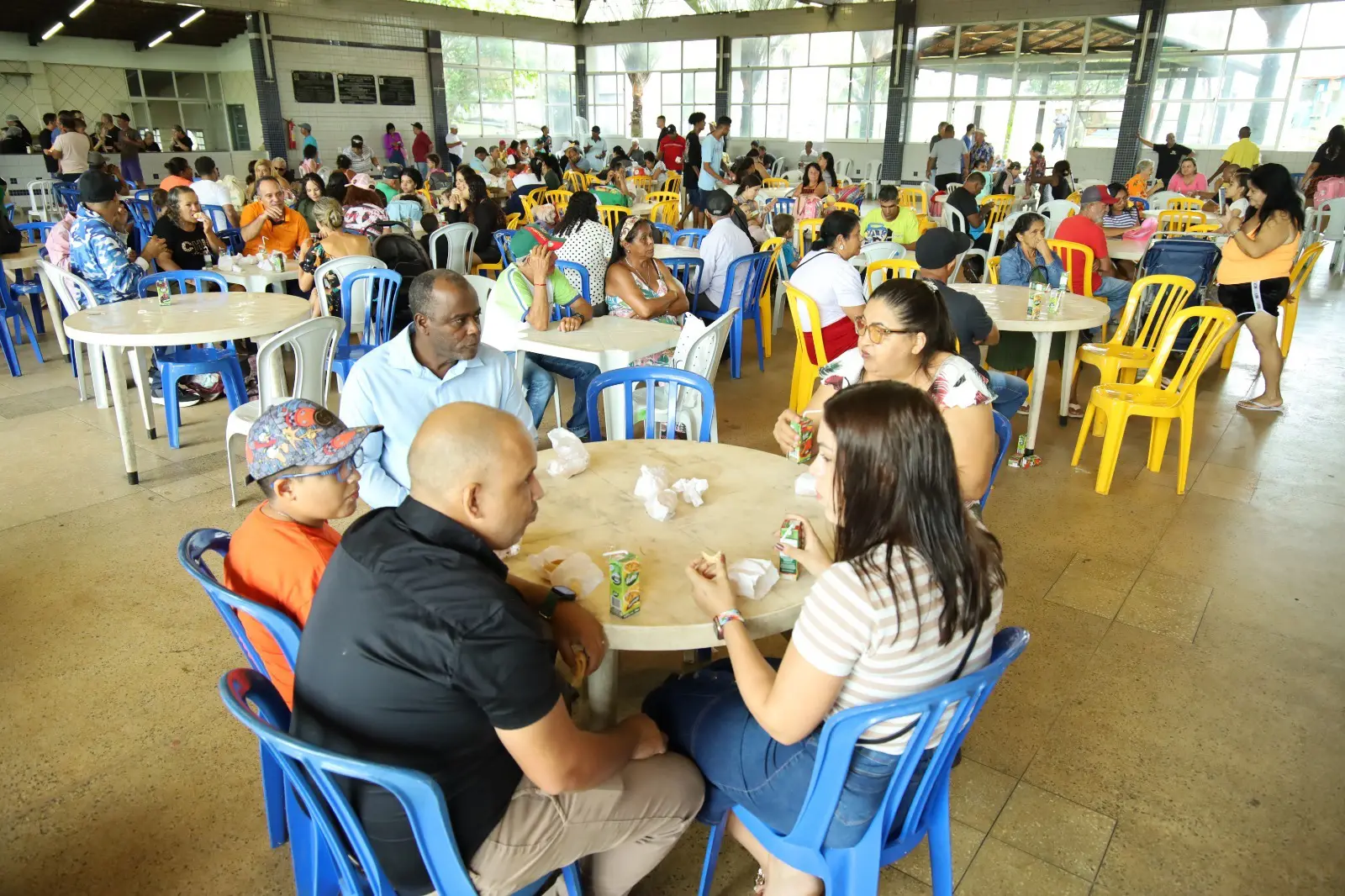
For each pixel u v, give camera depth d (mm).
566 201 9250
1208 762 2020
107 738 2066
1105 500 3467
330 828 1155
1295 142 12617
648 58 18406
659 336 3352
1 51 14336
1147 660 2418
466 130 18406
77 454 3793
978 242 7965
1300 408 4598
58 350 5539
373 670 1084
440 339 2129
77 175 11453
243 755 2023
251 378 4848
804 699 1124
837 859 1288
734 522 1739
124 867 1707
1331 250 9711
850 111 16359
